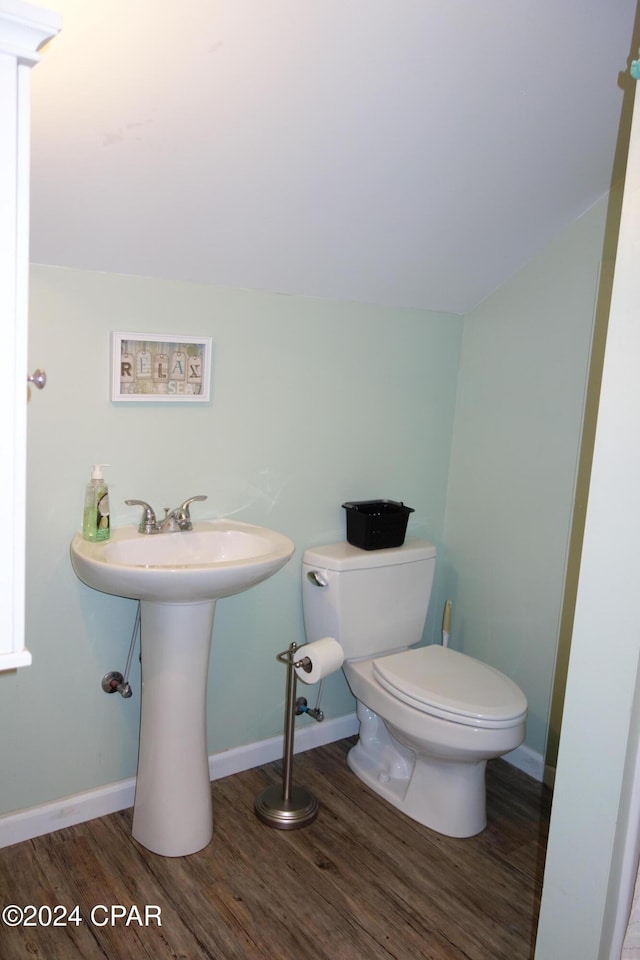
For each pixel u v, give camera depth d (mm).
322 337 2348
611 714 1226
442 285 2479
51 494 1912
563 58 1661
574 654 1274
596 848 1268
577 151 1997
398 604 2473
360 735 2508
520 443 2525
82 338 1893
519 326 2508
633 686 1191
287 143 1699
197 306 2068
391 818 2232
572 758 1294
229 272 2066
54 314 1842
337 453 2473
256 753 2457
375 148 1787
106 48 1377
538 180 2076
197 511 2189
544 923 1374
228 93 1533
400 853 2076
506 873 2018
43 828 2041
